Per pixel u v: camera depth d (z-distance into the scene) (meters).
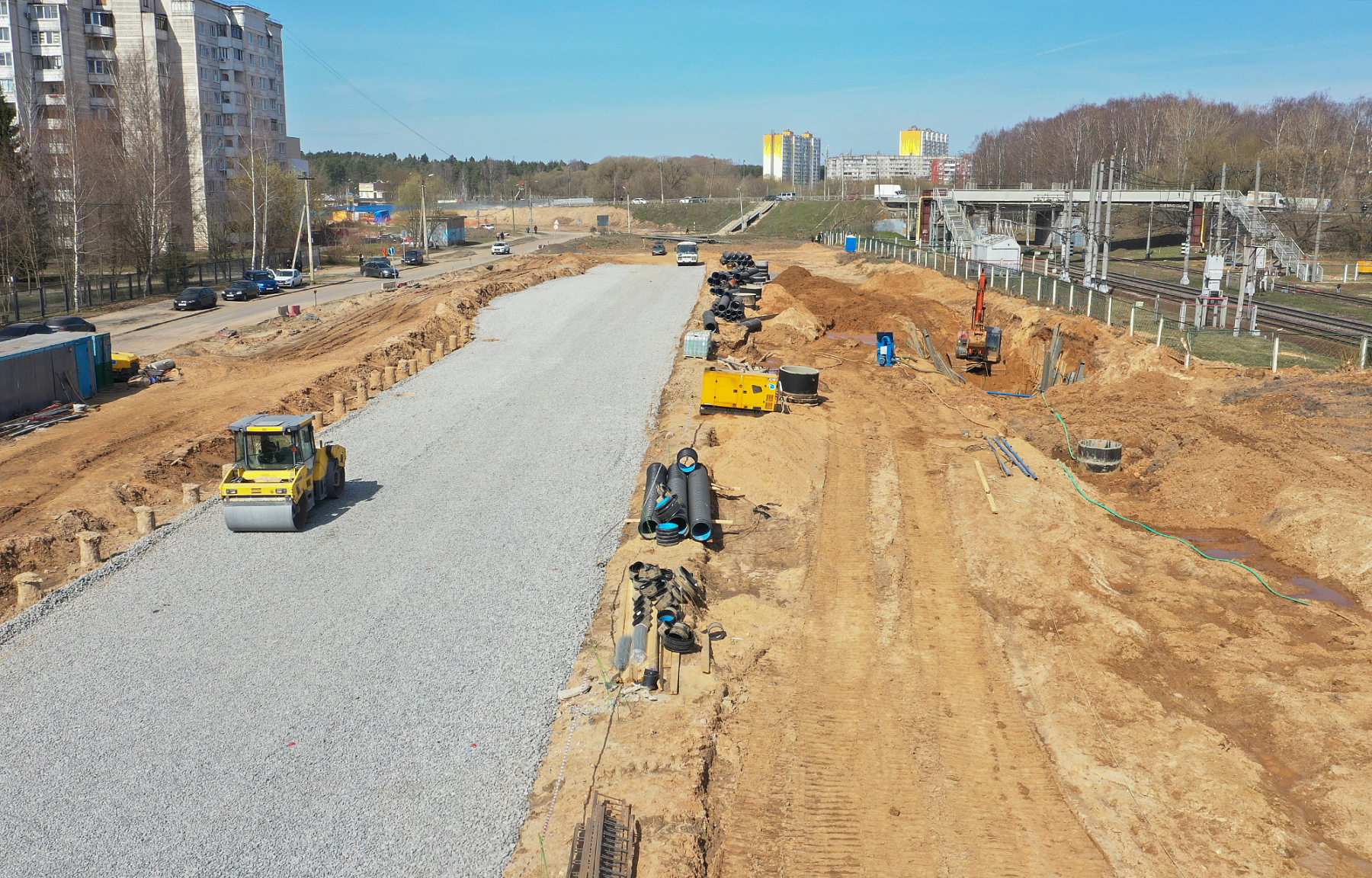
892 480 26.08
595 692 15.56
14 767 13.80
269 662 16.61
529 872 11.60
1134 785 13.45
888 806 13.07
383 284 70.75
